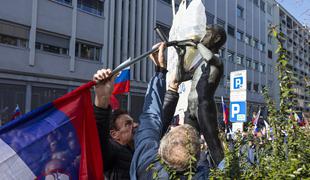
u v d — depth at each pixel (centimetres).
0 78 1747
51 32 2003
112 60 2341
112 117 304
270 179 196
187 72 302
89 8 2216
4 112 1744
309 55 342
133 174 214
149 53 249
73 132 241
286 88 224
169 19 2814
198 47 285
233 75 934
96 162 240
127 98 2405
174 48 318
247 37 4244
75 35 2117
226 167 204
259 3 4528
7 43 1808
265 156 225
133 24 2489
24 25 1867
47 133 237
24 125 237
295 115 225
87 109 243
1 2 1775
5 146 230
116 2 2388
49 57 1972
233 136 267
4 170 227
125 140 298
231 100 932
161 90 244
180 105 327
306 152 211
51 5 1994
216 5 3584
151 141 220
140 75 2542
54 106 242
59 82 2014
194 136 197
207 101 298
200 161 207
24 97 1844
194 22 314
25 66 1856
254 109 571
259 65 4509
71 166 238
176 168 191
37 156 234
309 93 244
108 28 2325
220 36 313
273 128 227
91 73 2200
